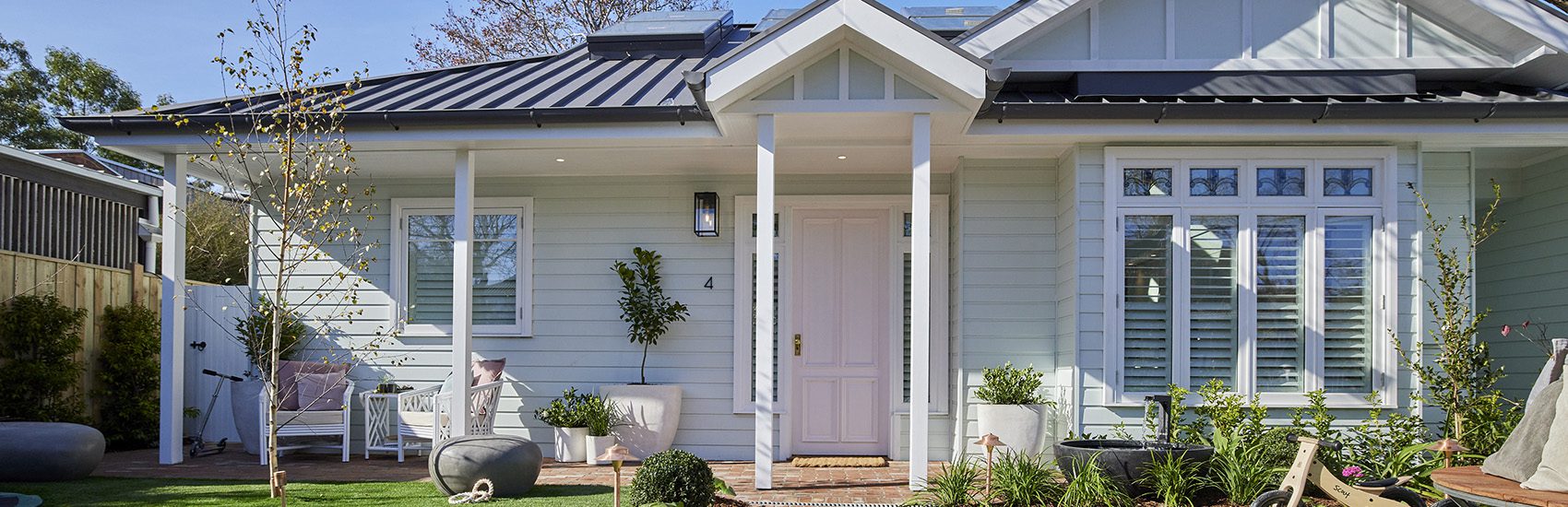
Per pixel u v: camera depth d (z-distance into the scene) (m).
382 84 9.51
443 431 8.84
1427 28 8.45
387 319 9.80
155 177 18.58
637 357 9.70
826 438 9.75
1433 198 8.38
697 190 9.76
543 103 8.02
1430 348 8.18
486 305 9.84
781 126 7.78
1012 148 8.48
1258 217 8.02
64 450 7.41
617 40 10.48
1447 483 5.03
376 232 9.88
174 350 8.53
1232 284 8.03
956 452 8.83
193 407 10.58
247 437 9.28
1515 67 8.23
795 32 7.05
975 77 6.98
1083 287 8.11
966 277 8.88
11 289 9.74
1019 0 8.34
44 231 11.09
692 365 9.67
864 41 7.23
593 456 9.09
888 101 7.30
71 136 25.50
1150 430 7.81
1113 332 8.05
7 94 24.47
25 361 9.59
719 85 7.05
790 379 9.72
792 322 9.77
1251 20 8.46
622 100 8.15
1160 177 8.08
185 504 6.47
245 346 10.42
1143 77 8.06
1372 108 7.41
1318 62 8.40
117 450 10.30
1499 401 8.06
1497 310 9.64
